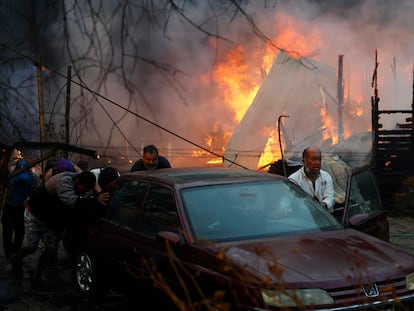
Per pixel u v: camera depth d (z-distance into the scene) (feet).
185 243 17.24
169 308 17.66
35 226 25.00
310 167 23.54
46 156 23.76
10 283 25.50
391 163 47.44
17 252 26.76
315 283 14.66
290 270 15.21
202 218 18.04
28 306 22.36
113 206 21.84
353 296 14.80
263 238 17.63
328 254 16.28
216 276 15.80
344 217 20.47
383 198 46.80
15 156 34.55
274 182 20.36
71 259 24.94
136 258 19.22
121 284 20.43
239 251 16.34
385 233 23.08
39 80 21.81
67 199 23.44
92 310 21.76
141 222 19.76
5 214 28.66
